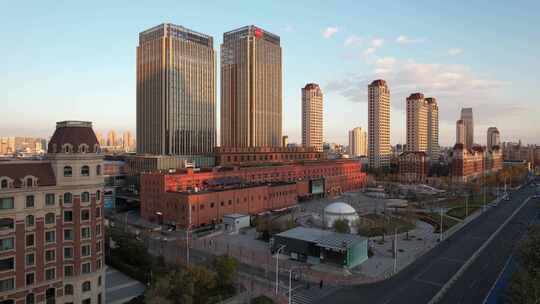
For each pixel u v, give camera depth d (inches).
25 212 2474.2
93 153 2778.1
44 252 2559.1
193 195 5073.8
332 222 5012.3
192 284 2468.0
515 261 3538.4
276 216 5920.3
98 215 2815.0
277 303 2608.3
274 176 7564.0
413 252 3914.9
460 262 3545.8
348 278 3139.8
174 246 4170.8
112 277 3233.3
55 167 2650.1
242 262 3592.5
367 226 4869.6
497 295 2701.8
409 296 2721.5
